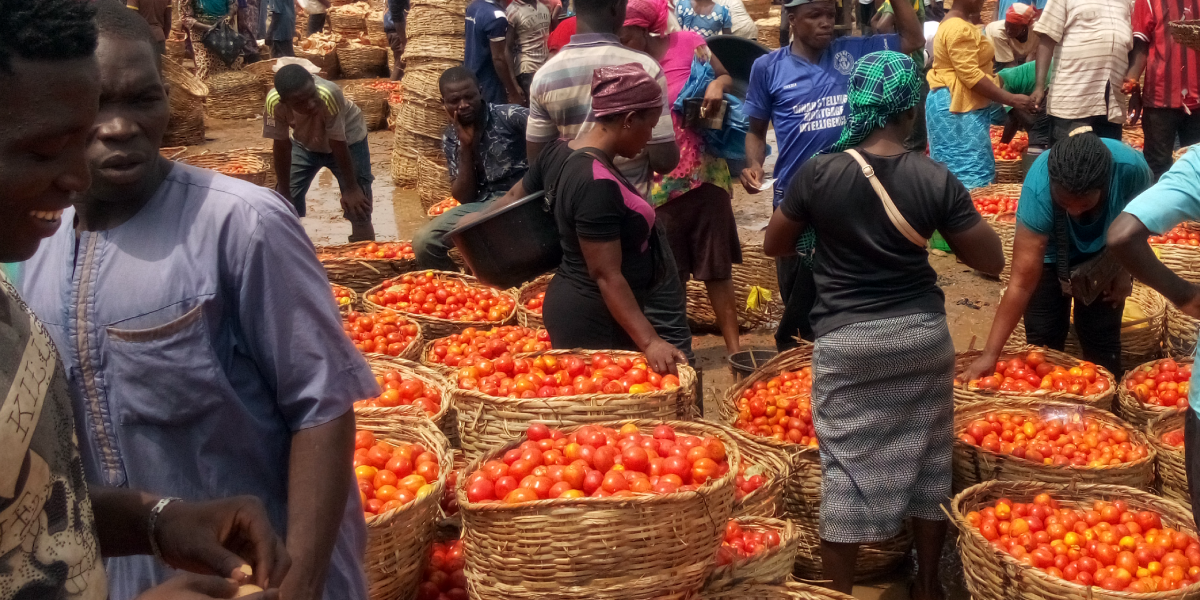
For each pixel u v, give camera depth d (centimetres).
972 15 853
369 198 782
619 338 451
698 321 688
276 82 711
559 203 419
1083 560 346
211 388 190
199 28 1346
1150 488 424
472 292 626
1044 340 512
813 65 571
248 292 189
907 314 347
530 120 527
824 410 364
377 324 548
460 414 406
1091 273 457
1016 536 367
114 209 189
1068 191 416
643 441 344
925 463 368
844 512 363
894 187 338
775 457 405
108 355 189
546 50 947
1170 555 352
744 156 604
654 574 304
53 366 125
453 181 654
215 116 1341
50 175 127
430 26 1021
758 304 666
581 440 343
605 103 405
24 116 122
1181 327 550
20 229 131
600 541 298
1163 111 794
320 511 191
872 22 916
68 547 123
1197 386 282
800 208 357
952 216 339
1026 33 999
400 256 684
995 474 412
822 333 360
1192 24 632
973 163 856
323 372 193
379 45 1622
